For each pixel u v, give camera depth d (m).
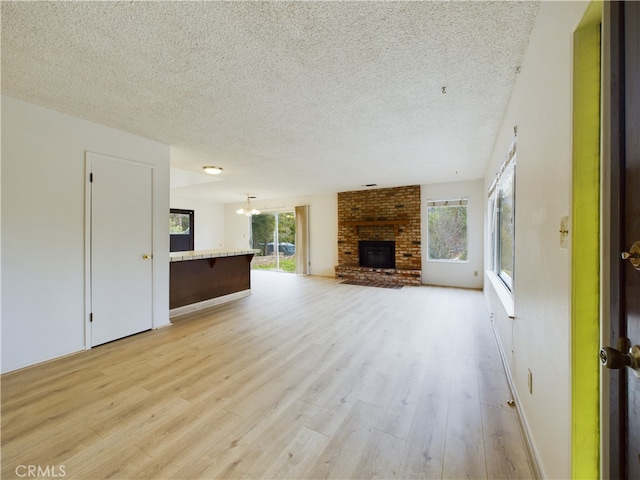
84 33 1.55
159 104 2.41
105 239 2.91
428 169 4.75
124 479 1.33
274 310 4.25
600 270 0.82
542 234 1.33
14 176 2.33
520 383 1.79
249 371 2.37
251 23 1.48
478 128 2.92
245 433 1.64
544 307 1.29
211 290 4.59
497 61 1.80
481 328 3.38
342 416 1.79
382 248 6.72
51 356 2.54
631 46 0.63
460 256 5.93
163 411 1.83
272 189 6.86
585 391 0.93
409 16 1.43
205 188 6.70
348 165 4.47
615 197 0.71
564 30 1.05
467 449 1.51
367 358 2.60
